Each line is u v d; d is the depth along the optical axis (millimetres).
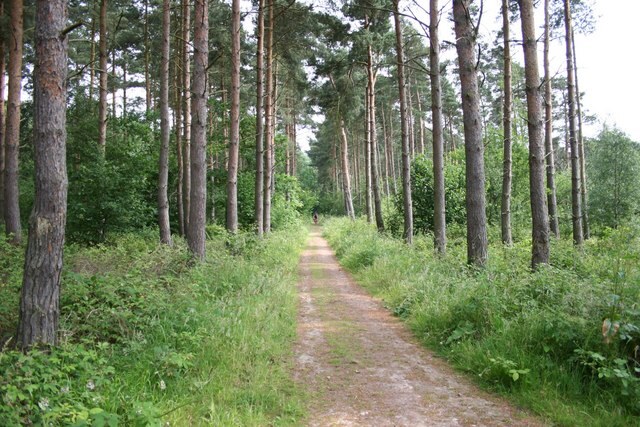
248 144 26188
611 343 4895
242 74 28781
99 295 6531
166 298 7246
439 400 5008
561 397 4711
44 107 5082
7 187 15133
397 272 11742
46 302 4992
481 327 6695
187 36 18703
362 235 20609
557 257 11695
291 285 12031
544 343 5508
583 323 5332
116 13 24547
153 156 22328
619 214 26328
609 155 27266
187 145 21000
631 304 5320
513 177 21141
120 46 27562
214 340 6039
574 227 16594
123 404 4137
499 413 4637
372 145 22984
